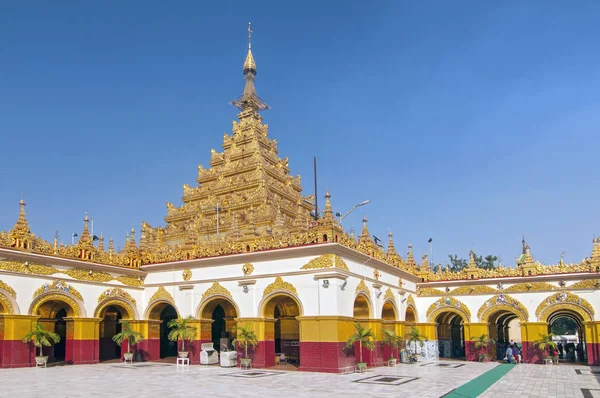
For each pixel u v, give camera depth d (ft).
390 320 105.81
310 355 80.48
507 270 112.88
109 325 109.81
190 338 92.12
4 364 79.05
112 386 62.54
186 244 102.53
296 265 84.48
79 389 59.47
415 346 109.09
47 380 67.41
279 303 106.52
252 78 175.01
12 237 80.64
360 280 89.81
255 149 154.51
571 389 65.10
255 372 79.66
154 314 101.81
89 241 93.71
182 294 96.73
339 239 83.82
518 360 107.24
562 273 106.22
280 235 90.38
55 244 87.10
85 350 89.92
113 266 95.61
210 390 59.82
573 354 115.75
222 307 115.65
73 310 89.25
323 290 81.10
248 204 139.74
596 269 103.50
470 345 113.39
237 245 91.81
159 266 99.81
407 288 114.73
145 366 89.10
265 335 86.79
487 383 70.38
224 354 87.56
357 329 83.25
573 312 114.42
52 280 85.66
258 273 88.28
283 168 164.96
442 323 134.51
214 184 155.53
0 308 79.71
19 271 80.74
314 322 81.05
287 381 68.74
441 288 119.03
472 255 118.01
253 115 167.63
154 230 150.92
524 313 108.88
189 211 152.25
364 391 59.93
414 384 67.26
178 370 82.53
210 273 94.07
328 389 61.41
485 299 113.70
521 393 61.26
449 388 63.82
